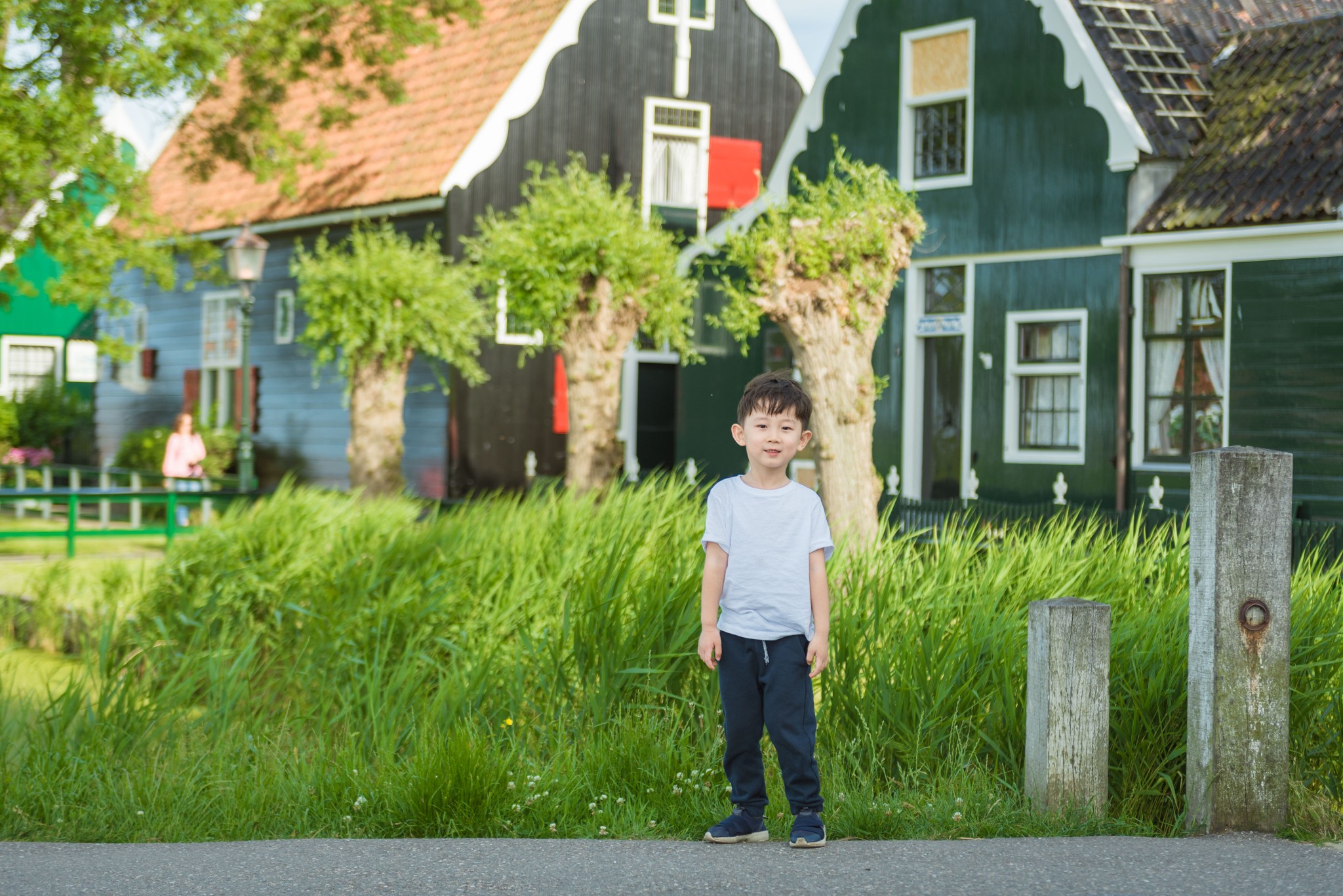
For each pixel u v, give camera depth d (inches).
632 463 673.0
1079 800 196.2
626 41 846.5
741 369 718.5
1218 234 522.0
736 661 178.5
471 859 168.9
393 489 660.1
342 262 664.4
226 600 352.5
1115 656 223.9
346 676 295.3
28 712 257.8
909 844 177.5
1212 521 190.9
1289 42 575.2
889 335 653.3
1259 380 516.1
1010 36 602.9
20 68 629.0
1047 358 593.9
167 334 1013.2
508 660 268.8
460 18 879.1
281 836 195.9
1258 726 190.1
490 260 552.4
